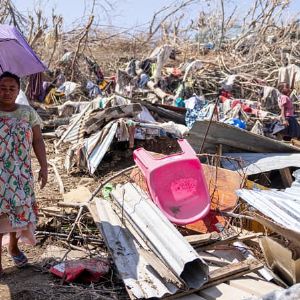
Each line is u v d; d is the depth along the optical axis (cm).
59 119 1102
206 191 504
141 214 455
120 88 1495
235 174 564
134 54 2075
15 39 512
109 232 453
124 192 509
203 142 733
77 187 692
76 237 490
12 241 428
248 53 2069
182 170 507
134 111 886
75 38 1950
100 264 430
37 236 498
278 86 1577
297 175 571
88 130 866
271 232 477
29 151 401
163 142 878
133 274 399
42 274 429
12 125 393
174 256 390
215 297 384
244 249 461
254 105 1329
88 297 389
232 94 1599
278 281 418
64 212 530
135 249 429
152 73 1641
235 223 523
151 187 491
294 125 1180
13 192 388
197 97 1304
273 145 741
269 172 727
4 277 423
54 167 786
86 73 1652
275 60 1897
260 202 447
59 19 1755
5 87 392
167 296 378
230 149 751
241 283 404
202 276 390
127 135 828
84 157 784
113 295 395
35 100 1328
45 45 1797
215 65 1800
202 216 484
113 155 825
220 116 1100
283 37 2141
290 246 414
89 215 515
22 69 525
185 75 1598
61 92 1402
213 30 2319
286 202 451
